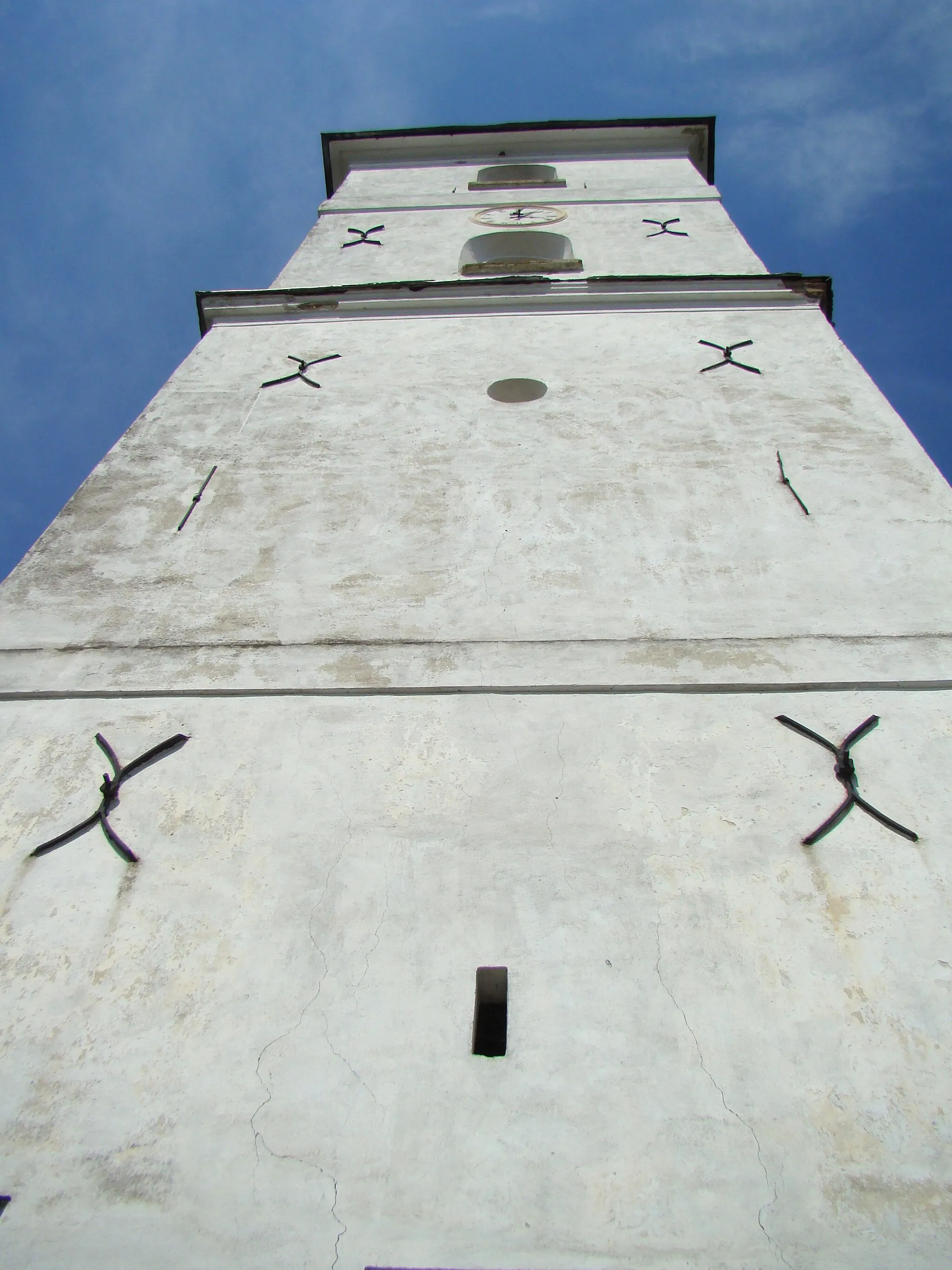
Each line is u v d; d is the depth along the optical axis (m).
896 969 3.62
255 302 9.23
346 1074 3.38
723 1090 3.31
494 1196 3.07
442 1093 3.32
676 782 4.32
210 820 4.24
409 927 3.81
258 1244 2.99
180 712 4.74
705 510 6.01
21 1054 3.47
